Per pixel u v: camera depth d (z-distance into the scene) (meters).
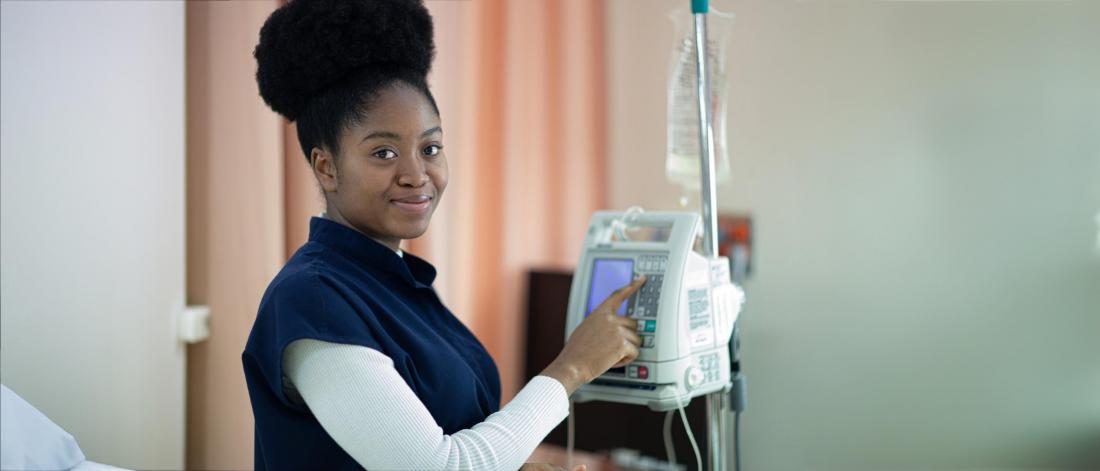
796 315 2.69
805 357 2.68
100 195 1.82
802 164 2.68
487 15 2.60
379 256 1.08
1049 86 2.34
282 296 0.94
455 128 2.41
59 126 1.74
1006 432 2.45
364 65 1.03
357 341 0.90
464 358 1.15
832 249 2.64
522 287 2.79
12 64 1.67
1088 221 2.32
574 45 2.91
